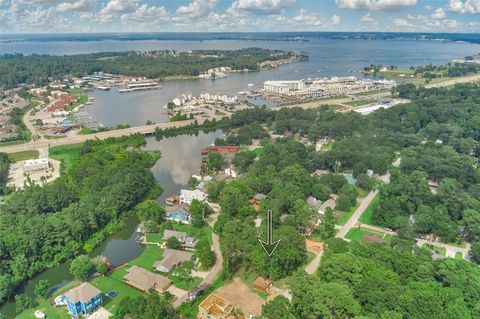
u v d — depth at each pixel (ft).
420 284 494.59
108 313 525.34
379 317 458.91
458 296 481.46
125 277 595.06
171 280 597.52
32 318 521.24
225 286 583.58
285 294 559.38
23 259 608.60
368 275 517.96
